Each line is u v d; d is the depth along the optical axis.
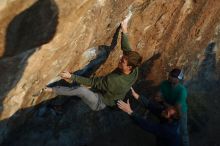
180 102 6.30
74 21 5.72
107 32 6.79
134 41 7.63
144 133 8.27
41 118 6.87
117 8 6.68
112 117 8.05
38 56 5.56
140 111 8.33
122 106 5.97
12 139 6.58
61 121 7.24
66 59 6.26
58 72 6.31
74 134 7.52
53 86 6.53
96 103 6.25
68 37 5.81
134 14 7.22
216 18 9.20
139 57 6.04
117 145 7.95
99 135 7.91
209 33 9.17
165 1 7.68
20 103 5.97
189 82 9.13
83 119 7.58
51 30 5.53
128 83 6.22
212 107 9.14
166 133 5.84
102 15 6.40
